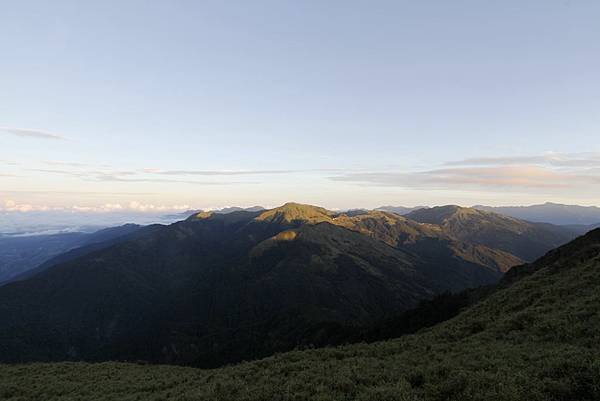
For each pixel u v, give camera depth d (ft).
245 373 74.84
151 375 98.73
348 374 57.82
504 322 82.07
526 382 42.98
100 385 89.10
